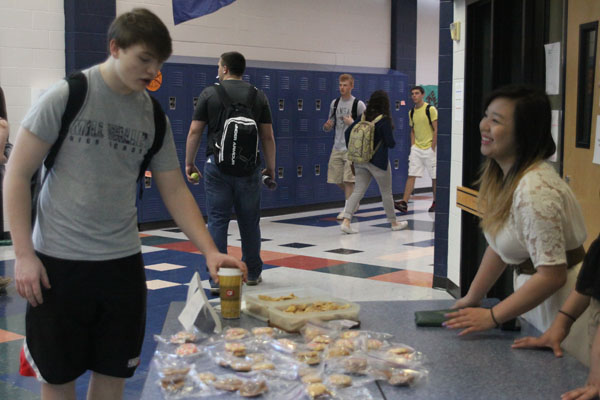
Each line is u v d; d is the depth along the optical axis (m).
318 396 1.80
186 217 2.46
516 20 4.12
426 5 13.14
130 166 2.23
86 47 8.62
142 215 9.12
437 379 1.94
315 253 7.30
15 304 5.28
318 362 2.04
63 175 2.14
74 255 2.14
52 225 2.15
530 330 2.39
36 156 2.10
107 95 2.14
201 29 9.99
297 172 11.02
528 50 3.82
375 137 8.52
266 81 10.50
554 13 3.65
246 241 5.66
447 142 5.55
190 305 2.36
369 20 12.38
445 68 5.54
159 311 5.06
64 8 8.61
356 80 11.73
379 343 2.18
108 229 2.19
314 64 11.47
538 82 3.81
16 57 8.30
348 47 12.06
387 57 12.76
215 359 2.07
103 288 2.19
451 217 5.49
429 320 2.43
